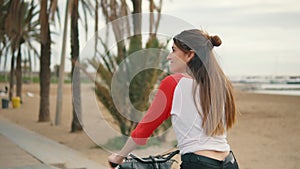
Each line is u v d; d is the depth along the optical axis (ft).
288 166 28.99
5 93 145.69
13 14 57.88
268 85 138.21
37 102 111.34
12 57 106.52
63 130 48.24
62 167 25.45
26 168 25.04
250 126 52.70
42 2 47.32
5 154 30.01
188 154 6.91
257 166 29.01
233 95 7.34
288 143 39.65
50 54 60.39
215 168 6.83
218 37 7.22
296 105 84.28
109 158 7.00
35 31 91.04
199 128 6.84
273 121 57.93
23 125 54.75
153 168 7.32
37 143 36.27
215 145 6.95
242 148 36.88
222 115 7.04
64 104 94.89
